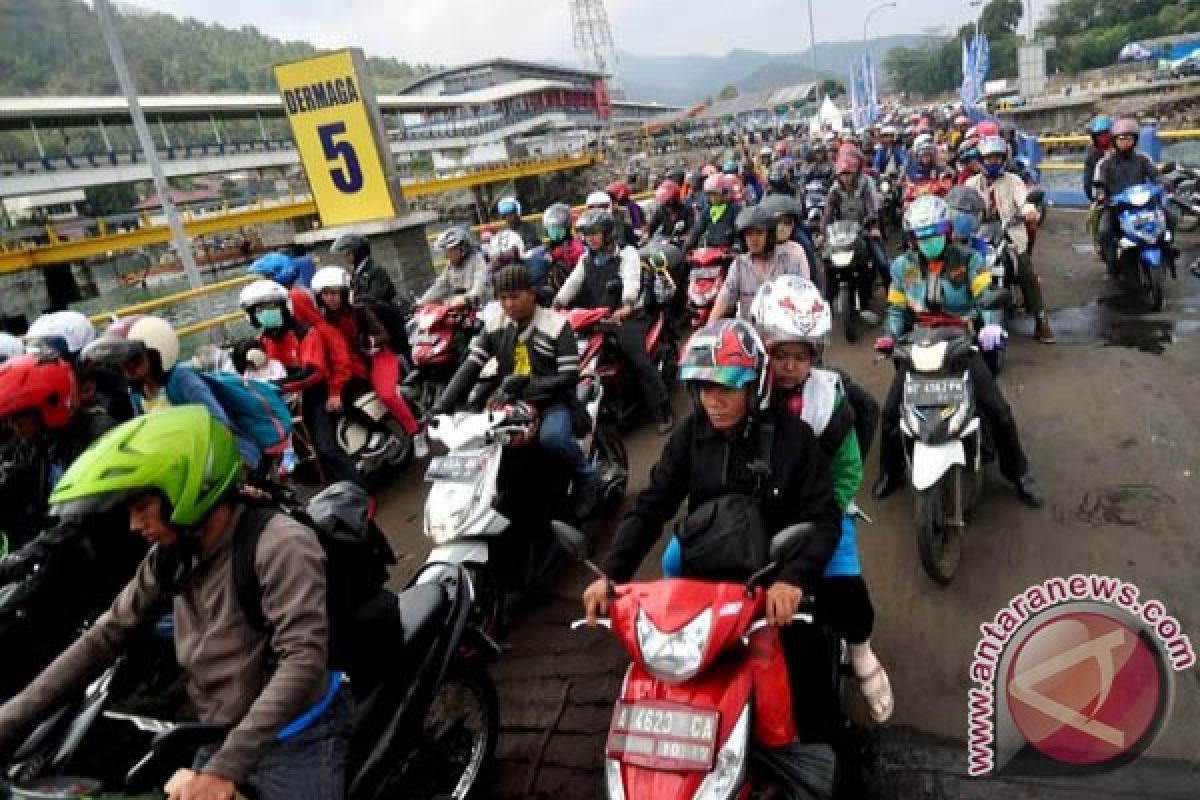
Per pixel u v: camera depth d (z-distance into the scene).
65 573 3.00
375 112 10.58
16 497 3.43
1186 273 8.23
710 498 2.66
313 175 11.00
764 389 2.53
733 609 2.19
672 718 2.13
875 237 8.50
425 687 2.68
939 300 4.75
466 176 45.47
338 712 2.35
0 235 30.00
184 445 1.97
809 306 2.86
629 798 2.07
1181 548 3.82
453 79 99.50
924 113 27.30
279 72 10.55
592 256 6.54
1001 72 103.38
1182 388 5.52
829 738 2.75
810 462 2.58
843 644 3.03
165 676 3.17
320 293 5.57
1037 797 2.71
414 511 5.76
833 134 18.67
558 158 58.09
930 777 2.84
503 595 4.16
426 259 11.46
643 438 6.51
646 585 2.35
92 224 33.06
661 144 80.38
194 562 2.09
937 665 3.38
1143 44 73.88
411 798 2.81
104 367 3.55
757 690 2.28
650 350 6.87
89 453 1.96
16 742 2.12
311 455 5.61
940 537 3.93
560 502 4.45
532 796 3.04
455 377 4.60
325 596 2.11
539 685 3.67
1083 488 4.50
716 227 8.53
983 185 7.31
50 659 3.02
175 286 30.67
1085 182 8.56
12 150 61.56
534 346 4.46
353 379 5.93
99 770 2.47
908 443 4.16
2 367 3.31
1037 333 6.91
